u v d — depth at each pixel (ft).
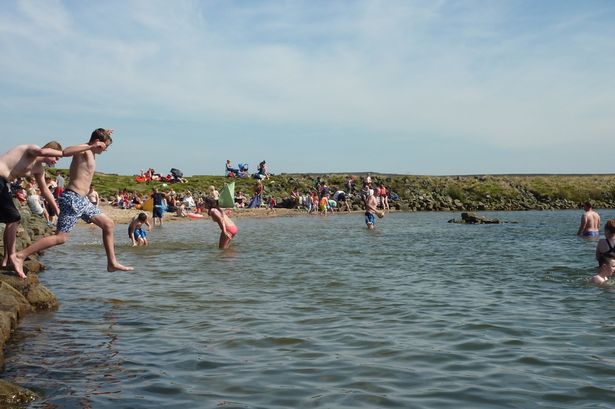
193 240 79.41
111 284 42.47
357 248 69.31
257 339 27.35
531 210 198.49
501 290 40.34
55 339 27.27
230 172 212.43
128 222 117.08
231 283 42.96
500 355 24.99
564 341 27.12
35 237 72.79
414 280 44.70
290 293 38.96
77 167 33.76
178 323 30.40
